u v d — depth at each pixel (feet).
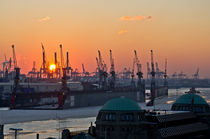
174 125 380.17
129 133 311.47
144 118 326.44
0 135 346.74
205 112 435.12
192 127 399.85
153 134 319.06
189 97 452.76
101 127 319.88
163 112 406.00
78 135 314.76
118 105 321.32
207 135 419.33
